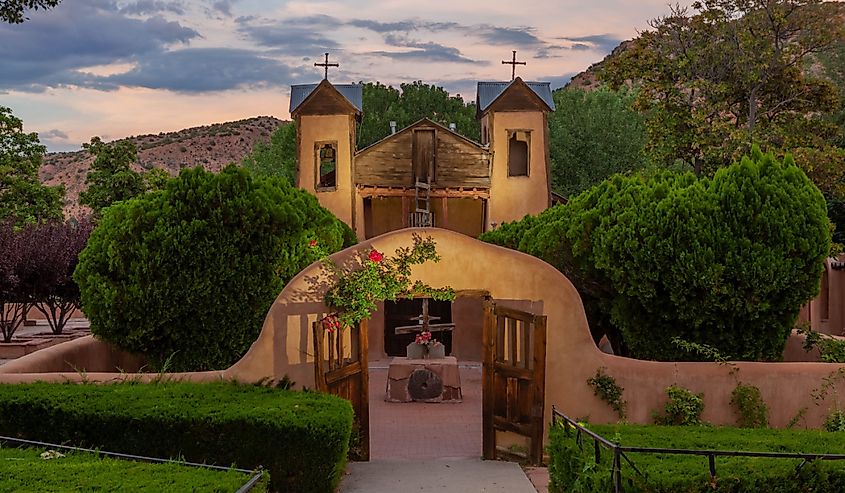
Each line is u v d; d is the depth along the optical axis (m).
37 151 37.41
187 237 11.98
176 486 5.98
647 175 26.34
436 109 43.78
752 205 11.58
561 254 13.18
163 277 12.01
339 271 11.15
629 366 11.14
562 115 42.97
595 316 13.67
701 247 11.48
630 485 6.82
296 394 10.15
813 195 11.91
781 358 12.24
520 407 10.96
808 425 10.91
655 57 27.03
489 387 11.20
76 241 23.52
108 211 12.72
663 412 10.98
